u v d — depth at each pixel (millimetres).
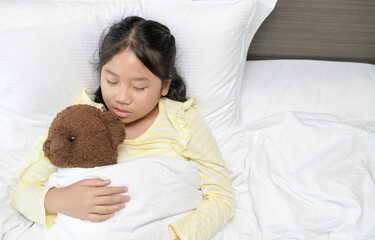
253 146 1022
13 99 898
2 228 790
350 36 1188
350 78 1127
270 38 1203
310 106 1087
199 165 917
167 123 905
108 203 744
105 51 789
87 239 733
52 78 906
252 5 965
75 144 727
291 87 1114
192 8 961
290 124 1012
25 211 802
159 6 965
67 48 910
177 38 962
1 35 883
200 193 899
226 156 1016
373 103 1084
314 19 1154
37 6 922
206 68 982
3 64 887
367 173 906
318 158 948
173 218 827
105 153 753
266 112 1092
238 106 1085
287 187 908
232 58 997
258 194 912
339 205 868
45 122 930
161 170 809
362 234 834
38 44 889
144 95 806
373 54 1225
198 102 1025
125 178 771
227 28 957
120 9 963
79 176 773
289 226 854
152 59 778
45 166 858
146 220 768
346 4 1120
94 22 934
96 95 950
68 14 924
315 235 851
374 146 955
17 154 910
